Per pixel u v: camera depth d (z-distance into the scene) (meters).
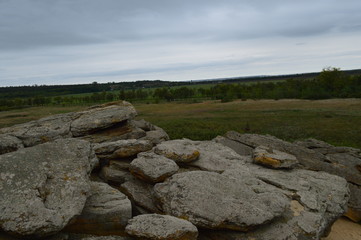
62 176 9.77
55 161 10.36
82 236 9.21
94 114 19.00
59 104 125.69
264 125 48.72
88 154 11.44
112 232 9.61
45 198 8.79
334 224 15.07
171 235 8.41
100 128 18.30
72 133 17.58
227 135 21.22
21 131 16.62
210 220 9.83
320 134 39.09
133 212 12.05
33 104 121.38
